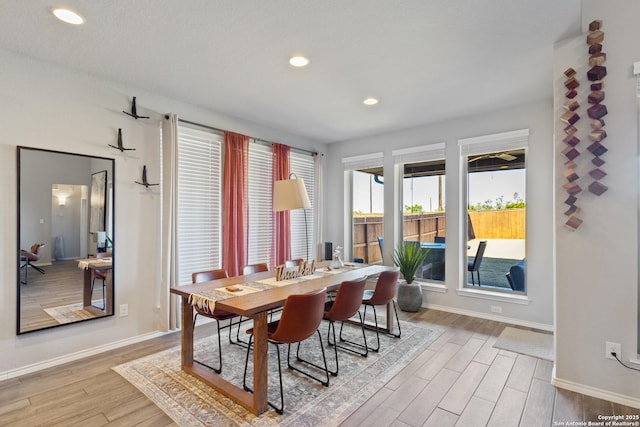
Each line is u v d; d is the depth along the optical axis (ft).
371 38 7.86
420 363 9.26
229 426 6.49
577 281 7.67
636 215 7.04
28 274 8.67
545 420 6.68
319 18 7.06
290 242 16.28
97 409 7.00
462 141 13.83
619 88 7.13
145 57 8.76
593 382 7.52
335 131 16.05
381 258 16.83
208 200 12.87
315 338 11.21
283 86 10.68
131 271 10.64
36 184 8.81
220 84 10.52
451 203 14.23
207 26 7.34
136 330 10.75
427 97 11.66
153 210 11.17
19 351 8.52
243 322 12.96
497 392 7.73
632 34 7.00
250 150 14.40
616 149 7.20
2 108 8.28
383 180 16.40
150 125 11.11
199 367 8.75
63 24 7.20
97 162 9.90
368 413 6.94
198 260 12.53
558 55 7.93
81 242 9.61
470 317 13.43
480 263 13.91
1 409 6.98
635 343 7.08
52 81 9.05
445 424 6.57
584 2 7.22
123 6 6.57
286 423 6.59
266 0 6.44
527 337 11.16
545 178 12.01
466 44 8.13
